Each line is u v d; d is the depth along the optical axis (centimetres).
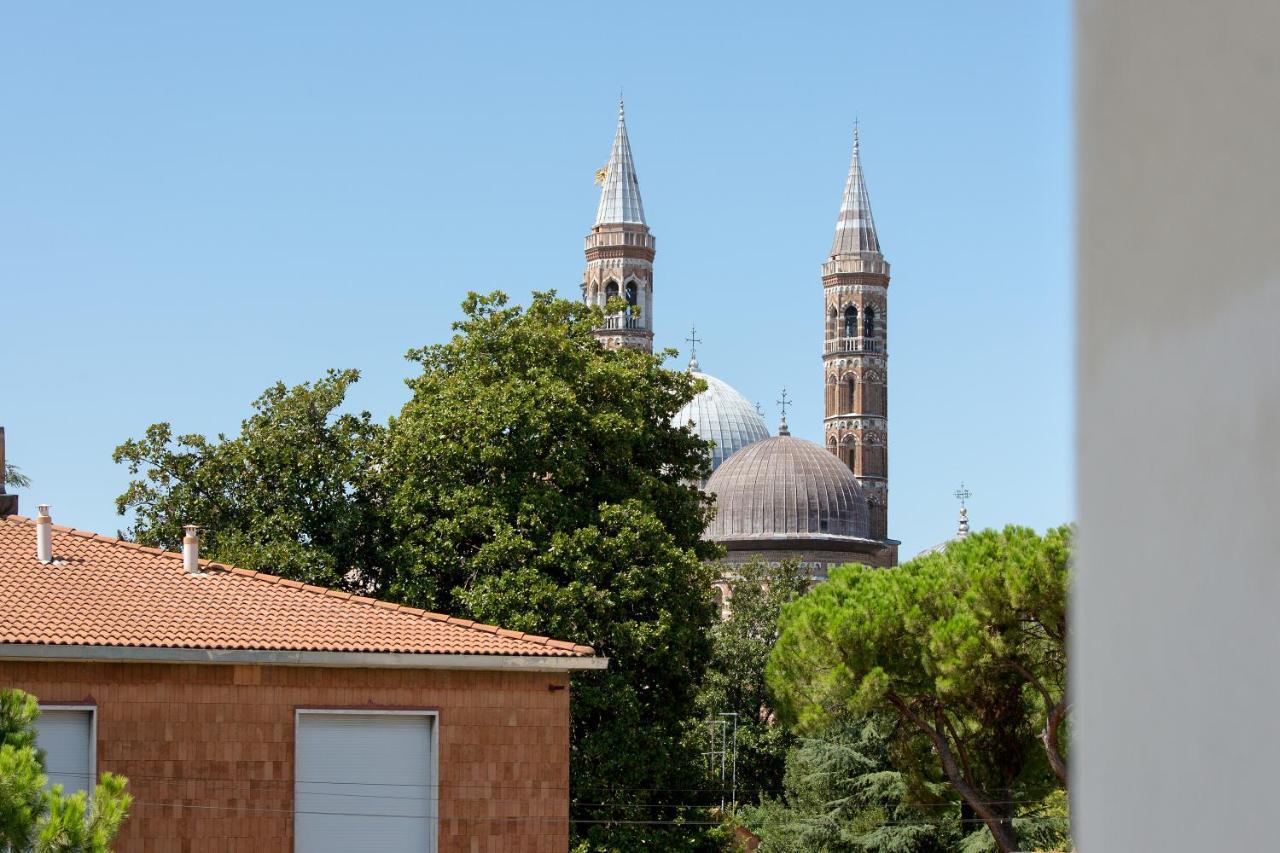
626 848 3906
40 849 1494
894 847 5884
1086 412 271
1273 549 226
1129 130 259
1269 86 229
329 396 4734
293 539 4512
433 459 4438
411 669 2767
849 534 13838
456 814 2767
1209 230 241
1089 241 271
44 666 2609
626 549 4197
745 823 7231
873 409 18688
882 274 18838
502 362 4684
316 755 2716
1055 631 3919
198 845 2648
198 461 4734
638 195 18175
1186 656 244
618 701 3959
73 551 2956
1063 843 5119
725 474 14050
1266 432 228
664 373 4875
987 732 4484
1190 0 246
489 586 4128
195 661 2641
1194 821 241
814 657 4181
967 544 4147
